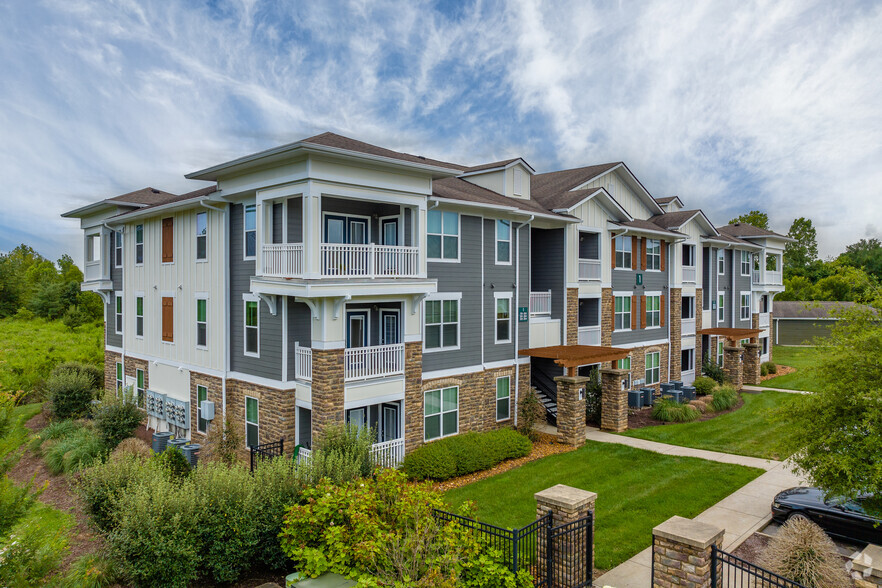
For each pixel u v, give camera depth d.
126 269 24.42
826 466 9.91
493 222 20.69
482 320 20.28
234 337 18.39
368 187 15.59
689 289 32.41
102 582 9.92
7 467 8.00
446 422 19.00
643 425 22.55
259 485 10.76
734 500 14.09
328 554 9.12
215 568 9.84
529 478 15.92
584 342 24.94
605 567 10.52
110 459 12.60
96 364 34.84
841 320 11.03
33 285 61.16
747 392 30.52
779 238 40.00
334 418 15.31
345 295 14.98
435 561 8.14
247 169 16.34
